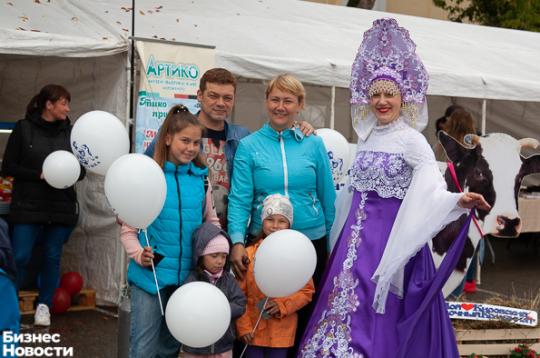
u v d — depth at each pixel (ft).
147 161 11.23
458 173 21.11
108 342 18.11
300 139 13.10
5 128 23.65
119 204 11.01
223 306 10.77
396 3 57.82
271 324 12.59
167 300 11.97
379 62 12.96
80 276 21.76
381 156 12.70
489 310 16.10
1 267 11.60
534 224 28.25
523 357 15.42
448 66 27.30
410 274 12.60
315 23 30.66
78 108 22.88
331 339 12.43
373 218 12.73
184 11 27.48
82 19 22.58
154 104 20.24
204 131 11.80
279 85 12.78
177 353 12.63
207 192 12.45
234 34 25.82
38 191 19.04
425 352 12.37
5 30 18.81
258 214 13.06
